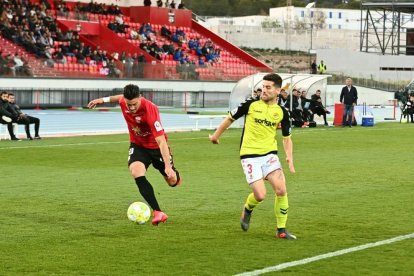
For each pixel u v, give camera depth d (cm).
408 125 5406
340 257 1351
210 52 8962
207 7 17538
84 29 8175
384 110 7894
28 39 7231
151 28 8806
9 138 3981
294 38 13362
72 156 3152
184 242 1483
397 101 8556
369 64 10875
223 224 1681
